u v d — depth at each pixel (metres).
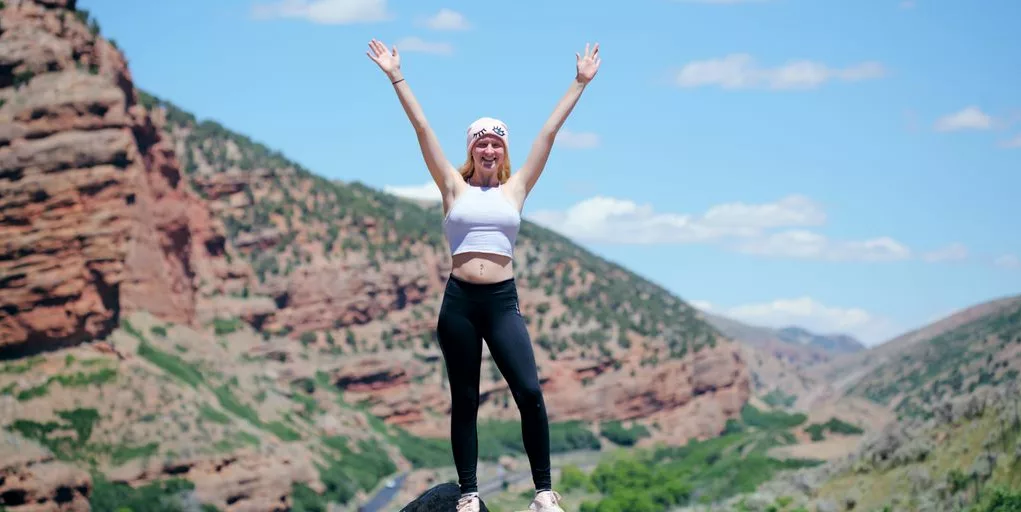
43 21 141.75
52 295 129.50
